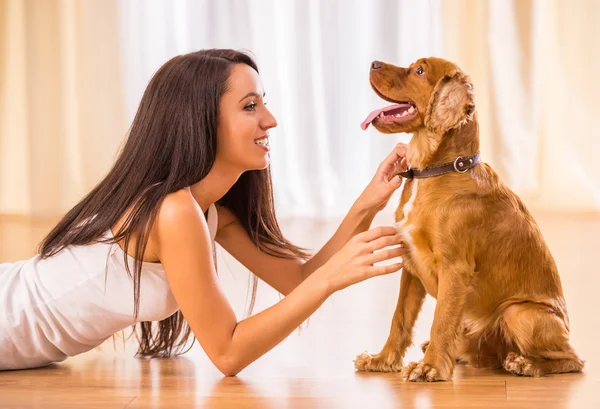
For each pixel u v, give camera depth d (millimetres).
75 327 2268
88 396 2037
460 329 2211
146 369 2373
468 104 2236
